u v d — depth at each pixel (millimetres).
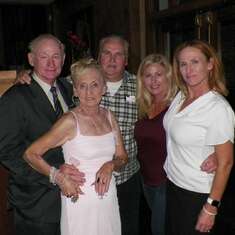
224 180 1947
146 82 2611
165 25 4301
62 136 1981
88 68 2020
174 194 2148
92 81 2014
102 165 2037
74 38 5688
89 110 2047
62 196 2047
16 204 2197
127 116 2709
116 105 2689
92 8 5789
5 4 8062
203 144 1992
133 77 2809
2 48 8305
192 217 2066
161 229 2652
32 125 2139
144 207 4113
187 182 2061
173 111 2166
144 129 2619
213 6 3518
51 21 7926
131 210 2854
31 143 2107
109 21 5254
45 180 2146
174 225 2184
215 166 1979
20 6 8258
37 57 2225
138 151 2705
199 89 2082
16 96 2127
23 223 2209
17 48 8375
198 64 2033
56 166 2143
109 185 2070
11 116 2102
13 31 8328
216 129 1925
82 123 2020
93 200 2000
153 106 2672
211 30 3564
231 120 1953
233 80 3451
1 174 2512
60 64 2273
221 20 3473
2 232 2543
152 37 4480
